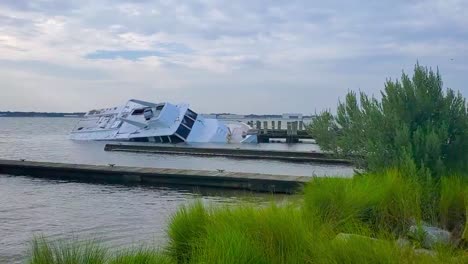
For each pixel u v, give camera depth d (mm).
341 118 11555
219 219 6145
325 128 11758
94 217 13445
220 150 40500
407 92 9547
